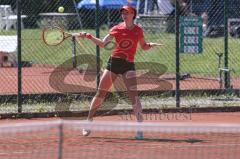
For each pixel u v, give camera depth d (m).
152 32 55.41
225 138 23.28
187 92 33.56
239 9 48.84
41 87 36.53
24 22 57.25
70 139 22.83
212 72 40.97
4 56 47.56
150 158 19.31
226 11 33.78
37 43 48.62
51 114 29.33
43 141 22.11
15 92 34.28
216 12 51.88
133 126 14.55
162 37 52.03
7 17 60.66
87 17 55.34
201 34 33.31
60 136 14.34
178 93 31.12
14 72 43.59
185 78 39.56
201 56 45.34
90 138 23.12
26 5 51.84
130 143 22.33
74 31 53.72
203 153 20.25
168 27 55.22
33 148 20.83
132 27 23.20
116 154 20.11
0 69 45.53
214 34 51.72
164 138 23.44
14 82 38.97
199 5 53.00
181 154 20.08
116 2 59.22
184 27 33.03
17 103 30.14
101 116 29.50
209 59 44.81
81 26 52.59
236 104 32.19
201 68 42.72
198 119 28.64
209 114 30.42
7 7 61.69
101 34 51.91
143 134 23.88
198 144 22.11
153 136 23.91
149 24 56.03
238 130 15.55
